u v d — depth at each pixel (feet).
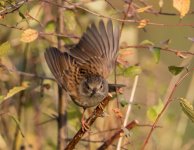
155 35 52.54
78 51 30.78
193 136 45.96
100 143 38.34
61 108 37.58
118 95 34.04
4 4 32.17
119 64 35.99
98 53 30.73
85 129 29.45
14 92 30.94
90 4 39.73
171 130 42.83
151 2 39.34
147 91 41.78
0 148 39.29
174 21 53.42
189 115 29.99
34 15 37.50
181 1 31.37
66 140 37.55
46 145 41.52
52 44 40.22
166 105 30.76
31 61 41.37
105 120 38.29
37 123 41.06
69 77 30.35
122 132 32.35
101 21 30.50
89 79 30.17
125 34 41.24
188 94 43.50
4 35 41.70
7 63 39.93
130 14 34.94
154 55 34.27
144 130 39.96
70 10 36.47
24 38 30.83
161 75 45.37
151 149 39.29
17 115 40.01
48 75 41.60
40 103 41.24
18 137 39.68
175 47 54.08
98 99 30.14
